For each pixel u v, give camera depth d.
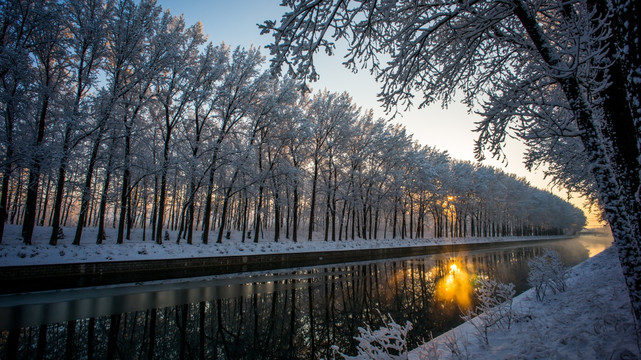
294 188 26.80
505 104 5.37
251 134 24.67
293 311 9.78
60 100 15.59
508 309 6.15
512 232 69.56
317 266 20.66
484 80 6.77
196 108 21.12
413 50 5.59
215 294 11.54
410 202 42.91
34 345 6.55
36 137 14.86
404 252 31.12
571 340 3.89
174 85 19.84
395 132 36.06
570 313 5.34
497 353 4.17
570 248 40.53
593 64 4.37
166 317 8.74
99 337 7.17
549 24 5.66
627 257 3.61
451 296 11.99
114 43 17.59
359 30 4.92
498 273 18.00
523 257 28.83
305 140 28.00
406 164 38.16
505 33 5.40
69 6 15.36
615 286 6.62
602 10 3.98
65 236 19.44
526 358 3.68
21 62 12.70
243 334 7.76
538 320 5.43
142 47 18.34
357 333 7.94
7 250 12.05
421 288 13.55
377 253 27.97
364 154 34.09
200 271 16.28
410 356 4.80
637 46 2.12
